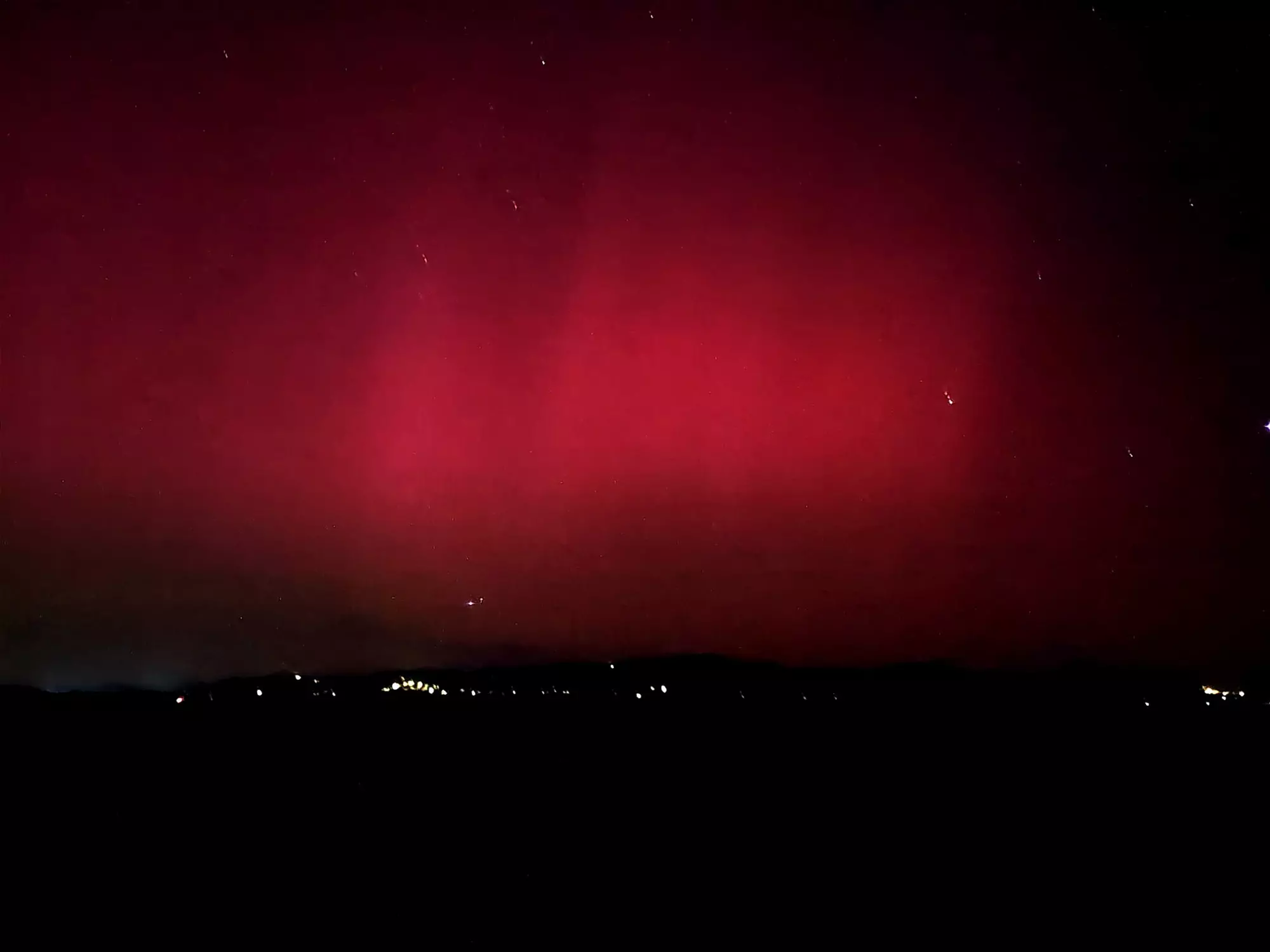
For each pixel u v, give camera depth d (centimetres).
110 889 254
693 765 329
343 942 239
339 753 332
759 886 268
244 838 279
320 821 290
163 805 293
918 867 277
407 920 247
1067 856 286
